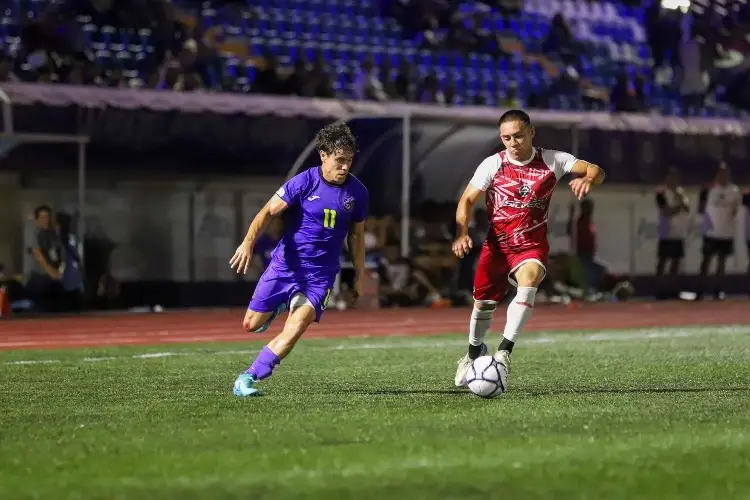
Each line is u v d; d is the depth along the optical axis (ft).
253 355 131.44
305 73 244.42
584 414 77.82
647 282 272.31
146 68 246.88
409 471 56.49
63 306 209.46
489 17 317.01
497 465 58.08
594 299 245.86
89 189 216.33
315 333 168.35
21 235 209.05
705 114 318.45
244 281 231.91
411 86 271.49
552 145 232.32
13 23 245.45
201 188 226.17
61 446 64.85
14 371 112.16
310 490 52.16
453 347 142.31
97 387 97.55
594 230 250.16
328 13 293.02
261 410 80.74
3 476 56.03
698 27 323.78
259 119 216.13
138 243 221.66
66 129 200.64
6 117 192.85
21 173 208.03
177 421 75.05
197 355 131.44
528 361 121.60
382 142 221.66
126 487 53.01
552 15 329.72
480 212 234.58
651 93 319.68
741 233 278.87
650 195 271.69
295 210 87.92
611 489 52.49
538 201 91.25
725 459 60.03
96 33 251.39
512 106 280.31
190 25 265.95
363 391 93.61
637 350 135.44
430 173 224.94
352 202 87.97
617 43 333.21
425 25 300.61
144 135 207.72
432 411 79.77
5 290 201.26
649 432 69.21
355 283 90.22
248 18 280.72
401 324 186.19
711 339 153.07
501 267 93.61
